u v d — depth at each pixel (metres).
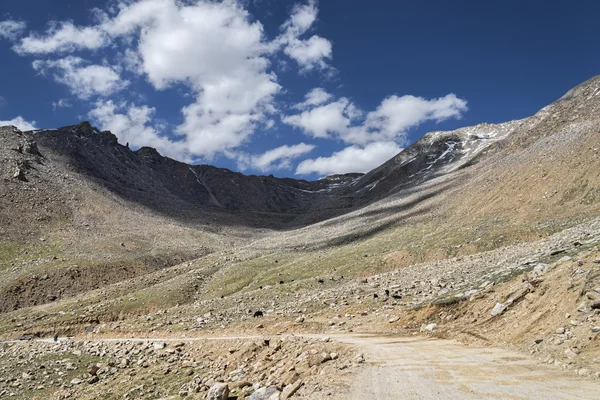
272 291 64.38
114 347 44.19
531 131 170.62
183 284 93.25
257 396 18.08
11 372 41.59
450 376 16.47
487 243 73.00
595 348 16.50
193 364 32.75
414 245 88.94
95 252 133.12
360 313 40.56
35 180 181.25
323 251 119.06
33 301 99.62
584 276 21.77
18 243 131.12
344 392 15.47
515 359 18.66
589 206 70.31
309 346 25.97
